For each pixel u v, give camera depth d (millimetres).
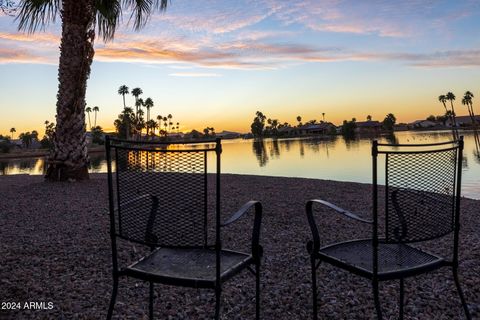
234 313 2285
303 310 2324
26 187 7477
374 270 1628
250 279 2822
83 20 7688
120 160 1739
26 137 83812
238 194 6914
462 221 4781
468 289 2590
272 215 5141
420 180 1772
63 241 3738
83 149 8188
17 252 3357
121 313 2250
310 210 2031
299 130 137750
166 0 8523
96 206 5617
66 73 7762
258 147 60625
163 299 2457
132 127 77812
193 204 1623
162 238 1691
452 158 1856
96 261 3162
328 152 39906
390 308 2334
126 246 3551
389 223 1738
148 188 1696
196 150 1581
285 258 3309
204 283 1548
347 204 6031
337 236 4066
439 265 1817
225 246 3705
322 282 2752
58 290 2562
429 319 2191
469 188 12398
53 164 8000
